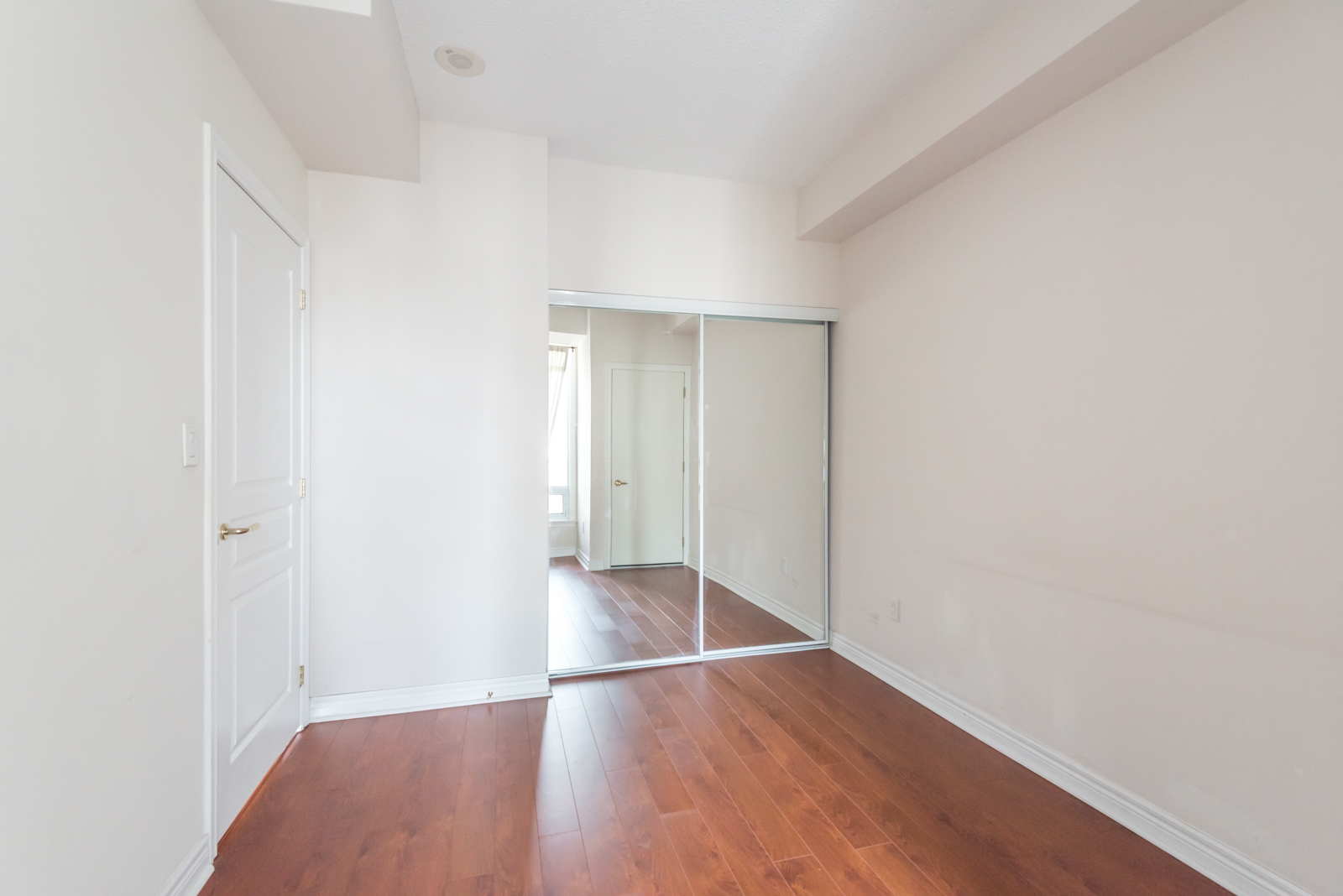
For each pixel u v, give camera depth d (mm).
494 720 2572
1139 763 1847
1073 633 2061
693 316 3369
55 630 1066
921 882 1629
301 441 2459
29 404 1003
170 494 1454
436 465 2697
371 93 2004
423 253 2684
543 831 1823
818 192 3229
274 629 2188
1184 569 1722
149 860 1362
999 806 1978
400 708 2658
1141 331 1837
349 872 1644
